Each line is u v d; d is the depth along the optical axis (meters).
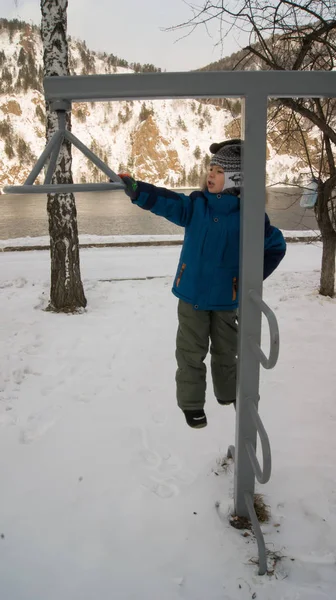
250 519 2.72
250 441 2.49
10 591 2.34
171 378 4.71
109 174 1.88
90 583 2.38
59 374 4.84
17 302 7.21
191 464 3.33
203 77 1.93
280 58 6.48
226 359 2.37
